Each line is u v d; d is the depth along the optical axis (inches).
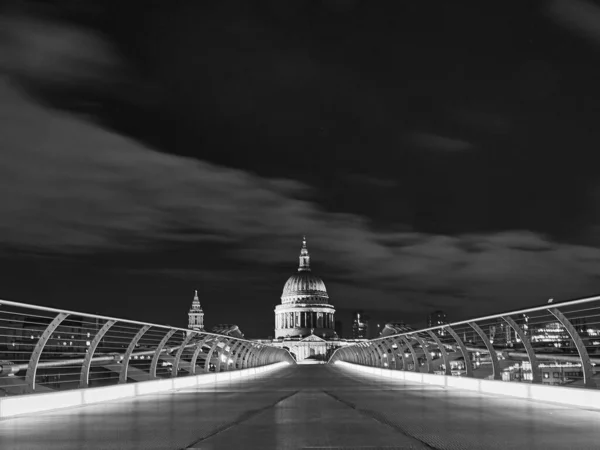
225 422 682.2
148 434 585.9
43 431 609.3
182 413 786.2
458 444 514.9
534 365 955.3
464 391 1204.5
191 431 606.9
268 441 538.3
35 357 804.6
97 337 949.8
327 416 740.7
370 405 890.7
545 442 523.5
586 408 807.7
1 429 625.0
